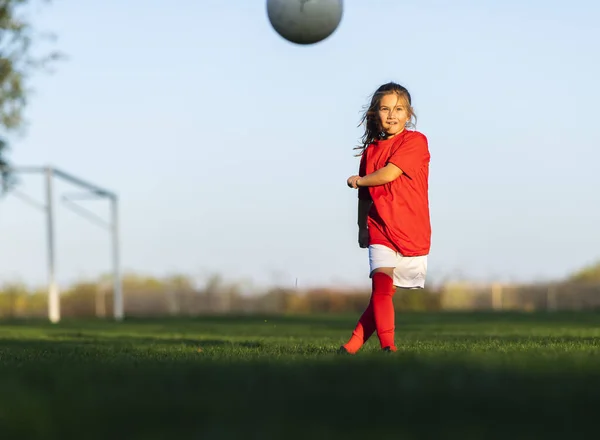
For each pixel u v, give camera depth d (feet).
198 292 154.92
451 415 9.45
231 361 17.43
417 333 48.19
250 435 8.25
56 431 9.02
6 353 24.43
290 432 8.38
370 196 23.22
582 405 10.01
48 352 25.02
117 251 124.98
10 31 94.58
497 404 10.11
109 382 12.97
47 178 107.04
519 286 140.87
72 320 103.19
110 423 9.31
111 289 153.99
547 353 18.66
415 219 22.40
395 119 23.32
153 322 88.94
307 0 28.94
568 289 141.28
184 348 27.73
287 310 145.69
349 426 8.81
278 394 11.14
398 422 9.05
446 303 136.46
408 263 22.53
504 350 21.16
